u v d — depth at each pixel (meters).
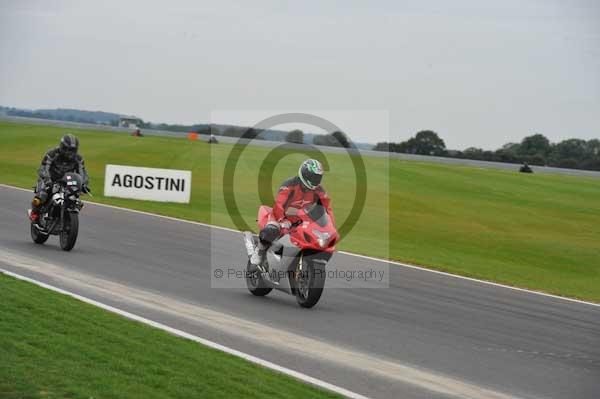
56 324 15.55
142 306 19.08
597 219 69.12
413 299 23.39
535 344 18.48
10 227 31.56
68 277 21.91
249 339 16.69
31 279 20.73
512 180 96.75
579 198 84.44
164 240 31.50
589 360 17.30
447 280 28.00
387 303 22.34
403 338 17.92
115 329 15.88
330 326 18.58
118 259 25.83
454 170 101.19
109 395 11.53
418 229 51.00
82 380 12.10
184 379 12.82
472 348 17.52
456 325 19.97
